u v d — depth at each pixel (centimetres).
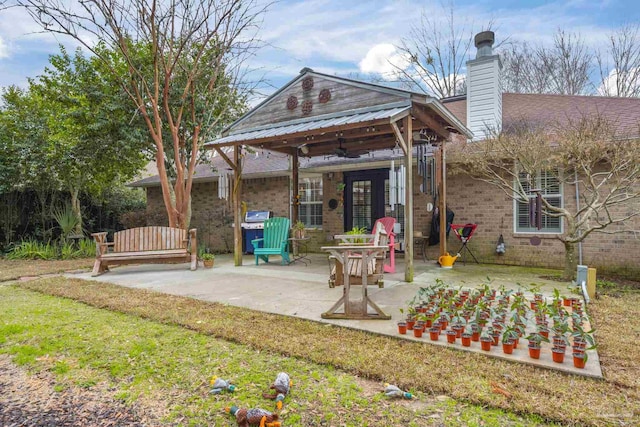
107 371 307
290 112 814
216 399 261
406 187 634
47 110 1160
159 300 518
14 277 750
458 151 822
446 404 246
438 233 877
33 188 1209
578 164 628
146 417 243
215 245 1294
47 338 377
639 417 224
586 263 749
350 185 1083
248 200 1252
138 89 940
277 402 249
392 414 237
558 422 223
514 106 1062
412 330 374
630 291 557
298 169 1028
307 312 451
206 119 1105
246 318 429
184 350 344
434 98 632
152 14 866
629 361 298
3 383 292
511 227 831
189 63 1044
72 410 254
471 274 705
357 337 363
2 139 1149
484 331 360
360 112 698
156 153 1066
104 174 1166
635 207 700
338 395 261
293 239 902
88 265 928
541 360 299
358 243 639
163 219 1280
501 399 246
